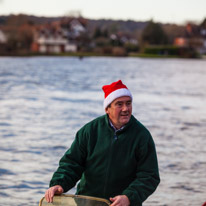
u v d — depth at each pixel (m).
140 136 3.13
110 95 3.11
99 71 45.41
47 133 10.09
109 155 3.14
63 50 115.75
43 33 111.75
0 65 51.59
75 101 17.22
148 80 33.22
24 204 5.47
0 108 14.56
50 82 27.77
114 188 3.15
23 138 9.45
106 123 3.19
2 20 106.19
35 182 6.35
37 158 7.68
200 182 6.42
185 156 7.99
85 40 123.19
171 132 10.59
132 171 3.14
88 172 3.22
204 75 44.47
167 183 6.33
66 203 3.00
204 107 16.42
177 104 17.16
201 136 10.11
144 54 117.88
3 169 6.92
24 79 29.70
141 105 16.39
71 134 10.05
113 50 111.38
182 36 134.75
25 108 14.70
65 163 3.23
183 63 82.44
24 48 102.50
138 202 2.98
